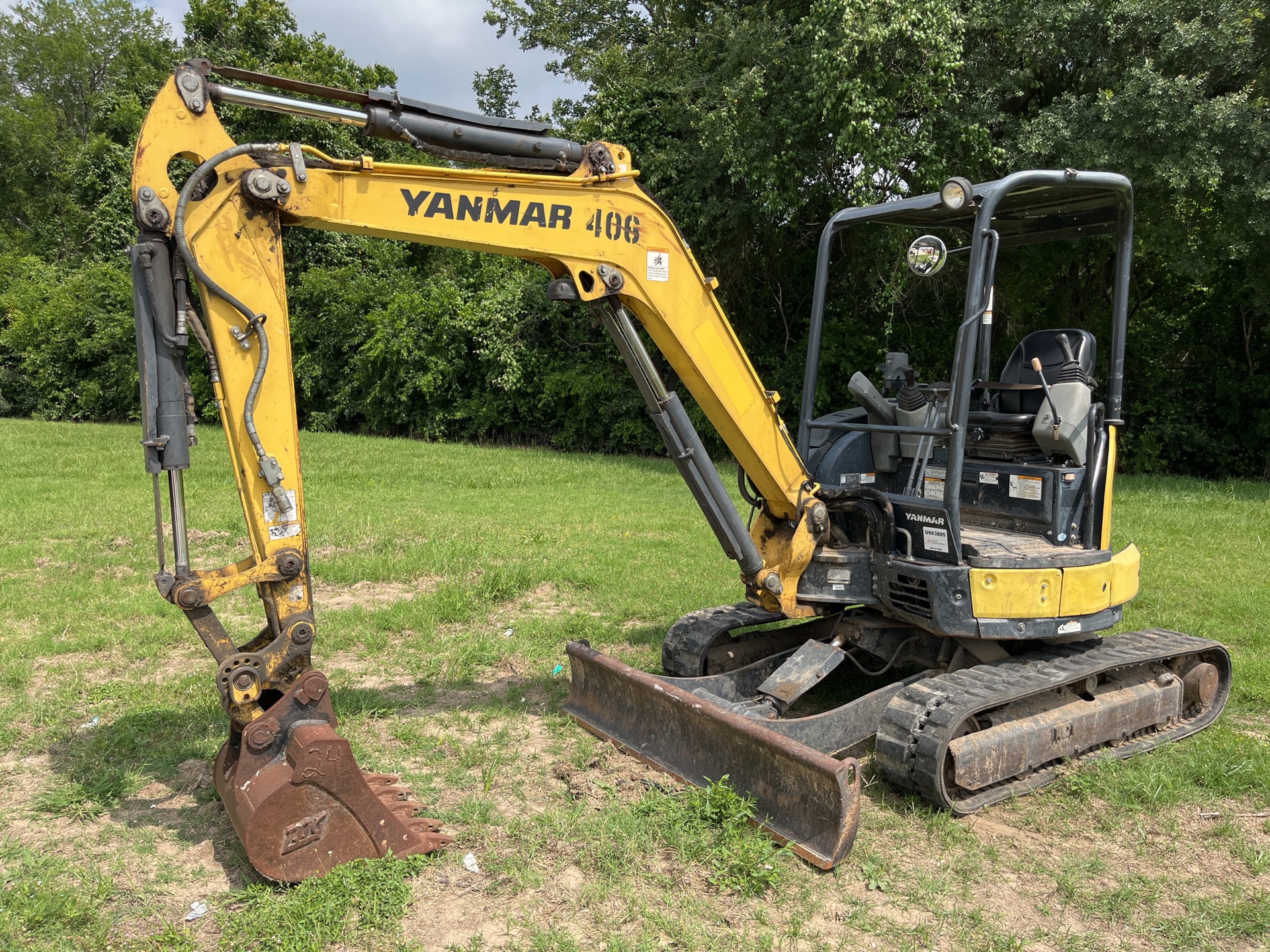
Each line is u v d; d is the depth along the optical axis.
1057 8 13.93
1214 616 7.89
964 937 3.56
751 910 3.68
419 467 17.53
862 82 13.97
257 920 3.49
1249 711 5.99
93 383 29.36
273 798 3.67
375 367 24.78
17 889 3.71
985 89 14.58
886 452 5.89
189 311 3.85
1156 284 18.75
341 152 26.14
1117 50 14.81
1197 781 4.95
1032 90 16.05
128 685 6.03
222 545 10.18
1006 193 4.70
